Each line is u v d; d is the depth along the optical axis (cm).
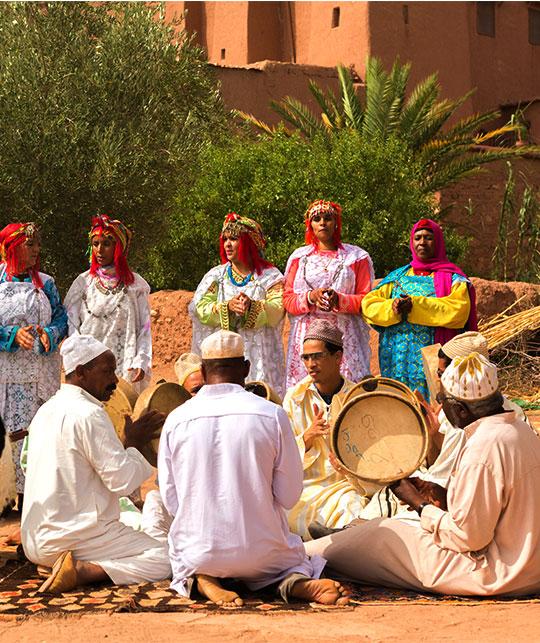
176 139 1587
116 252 691
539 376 1255
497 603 423
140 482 475
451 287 672
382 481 469
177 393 560
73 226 1498
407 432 489
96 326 686
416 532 450
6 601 437
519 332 1276
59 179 1447
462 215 2402
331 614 412
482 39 3069
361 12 2664
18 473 663
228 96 2419
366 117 2159
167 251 1772
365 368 701
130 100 1538
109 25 1605
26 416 669
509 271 2381
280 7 2908
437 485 472
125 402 570
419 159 2092
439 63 2844
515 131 2752
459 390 421
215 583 441
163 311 1410
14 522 625
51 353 682
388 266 1742
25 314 669
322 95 2234
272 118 2492
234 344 452
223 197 1727
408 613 411
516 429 422
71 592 454
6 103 1418
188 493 438
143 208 1555
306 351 540
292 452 441
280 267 1659
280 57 2911
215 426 437
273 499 445
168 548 485
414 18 2775
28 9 1564
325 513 521
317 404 547
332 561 477
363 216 1714
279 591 439
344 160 1731
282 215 1712
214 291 709
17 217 1446
